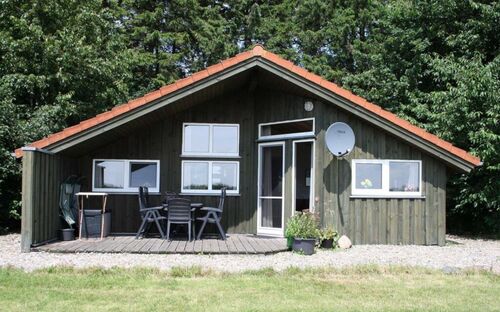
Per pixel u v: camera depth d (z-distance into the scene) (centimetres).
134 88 2722
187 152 1289
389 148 1183
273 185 1244
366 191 1170
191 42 2883
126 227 1264
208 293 661
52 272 778
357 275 796
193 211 1138
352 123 1171
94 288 683
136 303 612
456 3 1702
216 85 1138
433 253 1061
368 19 2752
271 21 2944
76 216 1200
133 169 1280
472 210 1616
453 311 600
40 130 1485
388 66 1953
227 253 965
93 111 1897
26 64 1667
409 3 1878
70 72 1770
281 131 1247
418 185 1191
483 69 1454
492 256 1038
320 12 2859
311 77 1097
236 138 1298
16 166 1395
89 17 1886
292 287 703
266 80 1204
